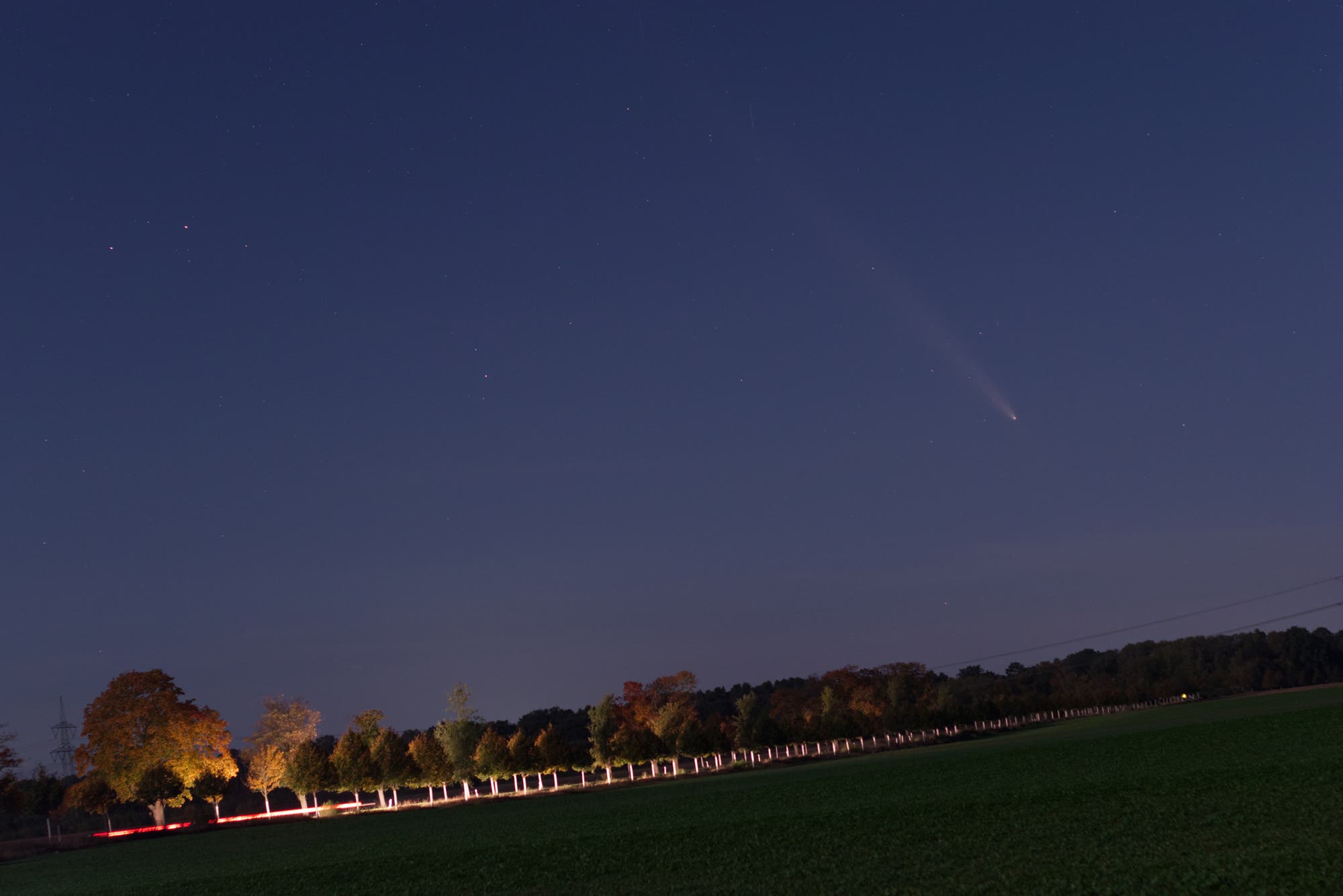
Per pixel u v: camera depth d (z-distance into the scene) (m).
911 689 190.62
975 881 26.50
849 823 42.94
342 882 39.44
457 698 108.00
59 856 71.38
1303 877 23.19
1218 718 110.00
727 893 28.27
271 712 108.06
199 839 75.38
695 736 125.12
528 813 71.88
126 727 91.88
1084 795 44.06
